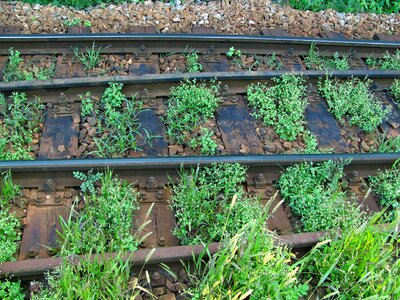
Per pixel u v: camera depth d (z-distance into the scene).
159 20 3.42
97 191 2.17
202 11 3.54
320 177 2.34
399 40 3.63
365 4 4.05
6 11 3.32
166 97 2.74
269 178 2.35
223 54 3.12
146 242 2.04
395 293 1.85
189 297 1.88
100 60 2.94
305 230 2.16
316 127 2.71
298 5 3.89
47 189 2.16
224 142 2.54
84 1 3.57
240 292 1.73
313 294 1.96
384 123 2.83
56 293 1.73
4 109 2.51
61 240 2.02
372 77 3.00
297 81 2.85
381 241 1.95
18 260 1.92
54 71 2.85
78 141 2.46
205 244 1.93
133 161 2.22
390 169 2.44
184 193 2.17
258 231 1.89
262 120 2.70
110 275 1.82
